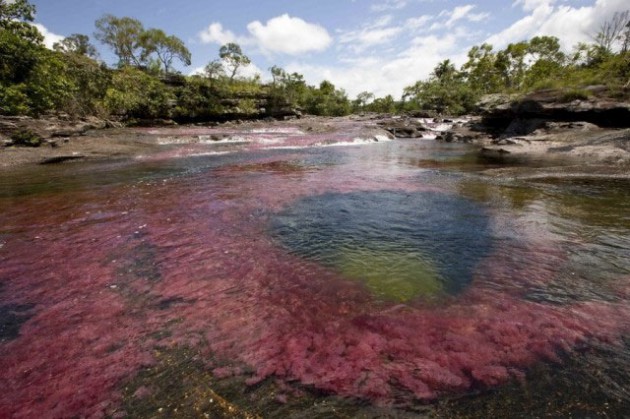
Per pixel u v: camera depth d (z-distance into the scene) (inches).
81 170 487.8
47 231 230.4
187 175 436.8
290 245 199.8
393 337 115.8
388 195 310.2
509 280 151.6
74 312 135.6
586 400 88.1
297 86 2731.3
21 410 90.6
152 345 114.9
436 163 519.8
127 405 91.6
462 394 91.7
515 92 1190.9
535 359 103.4
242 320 127.6
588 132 645.9
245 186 360.5
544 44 2335.1
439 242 198.5
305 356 107.8
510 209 254.4
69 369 105.0
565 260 167.8
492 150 660.1
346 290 147.7
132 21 1999.3
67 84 1055.6
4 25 983.6
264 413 88.0
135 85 1451.8
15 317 133.7
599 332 114.7
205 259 182.4
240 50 2121.1
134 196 325.4
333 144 909.2
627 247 179.6
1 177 439.2
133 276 164.6
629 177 339.9
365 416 86.2
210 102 1649.9
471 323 122.1
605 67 898.7
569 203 262.7
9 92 844.0
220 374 101.3
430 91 2810.0
